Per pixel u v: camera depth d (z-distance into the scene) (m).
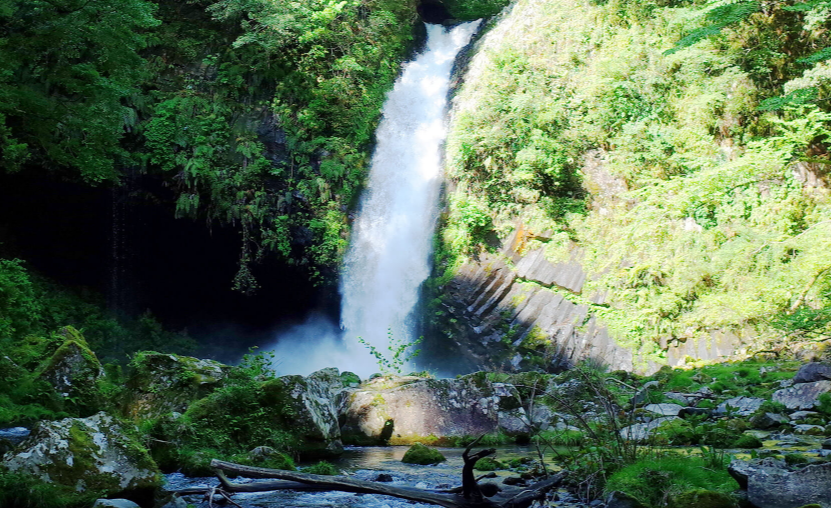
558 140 20.91
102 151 15.30
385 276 22.53
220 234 22.16
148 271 22.73
